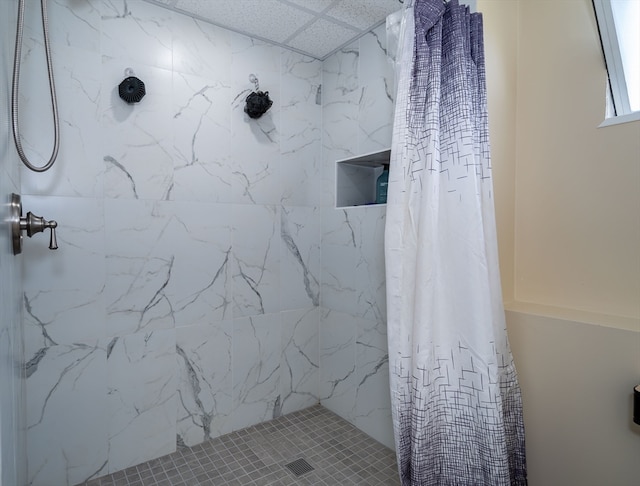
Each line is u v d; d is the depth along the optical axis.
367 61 1.74
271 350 1.85
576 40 1.28
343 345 1.87
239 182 1.73
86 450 1.36
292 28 1.69
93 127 1.37
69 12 1.32
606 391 1.05
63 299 1.32
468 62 1.18
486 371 1.07
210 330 1.65
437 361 1.15
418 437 1.11
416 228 1.19
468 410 1.11
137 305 1.47
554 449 1.16
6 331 0.71
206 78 1.62
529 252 1.40
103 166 1.39
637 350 0.99
